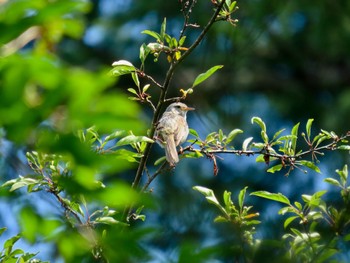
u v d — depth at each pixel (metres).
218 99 30.50
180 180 26.20
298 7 29.17
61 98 3.34
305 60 32.72
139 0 28.94
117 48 29.09
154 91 29.95
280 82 32.28
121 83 30.36
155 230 4.14
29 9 3.44
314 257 8.55
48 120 3.45
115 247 4.08
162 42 9.66
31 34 4.23
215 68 9.34
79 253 4.32
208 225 19.55
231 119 29.08
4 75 3.31
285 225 9.14
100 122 3.42
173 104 15.77
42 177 8.20
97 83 3.32
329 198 19.59
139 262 4.10
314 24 30.09
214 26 27.77
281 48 32.16
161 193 24.98
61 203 8.23
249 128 29.14
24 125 3.43
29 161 8.41
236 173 27.20
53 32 4.27
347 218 8.76
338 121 29.12
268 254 8.38
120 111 3.40
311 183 26.39
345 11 29.64
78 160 3.64
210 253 3.91
